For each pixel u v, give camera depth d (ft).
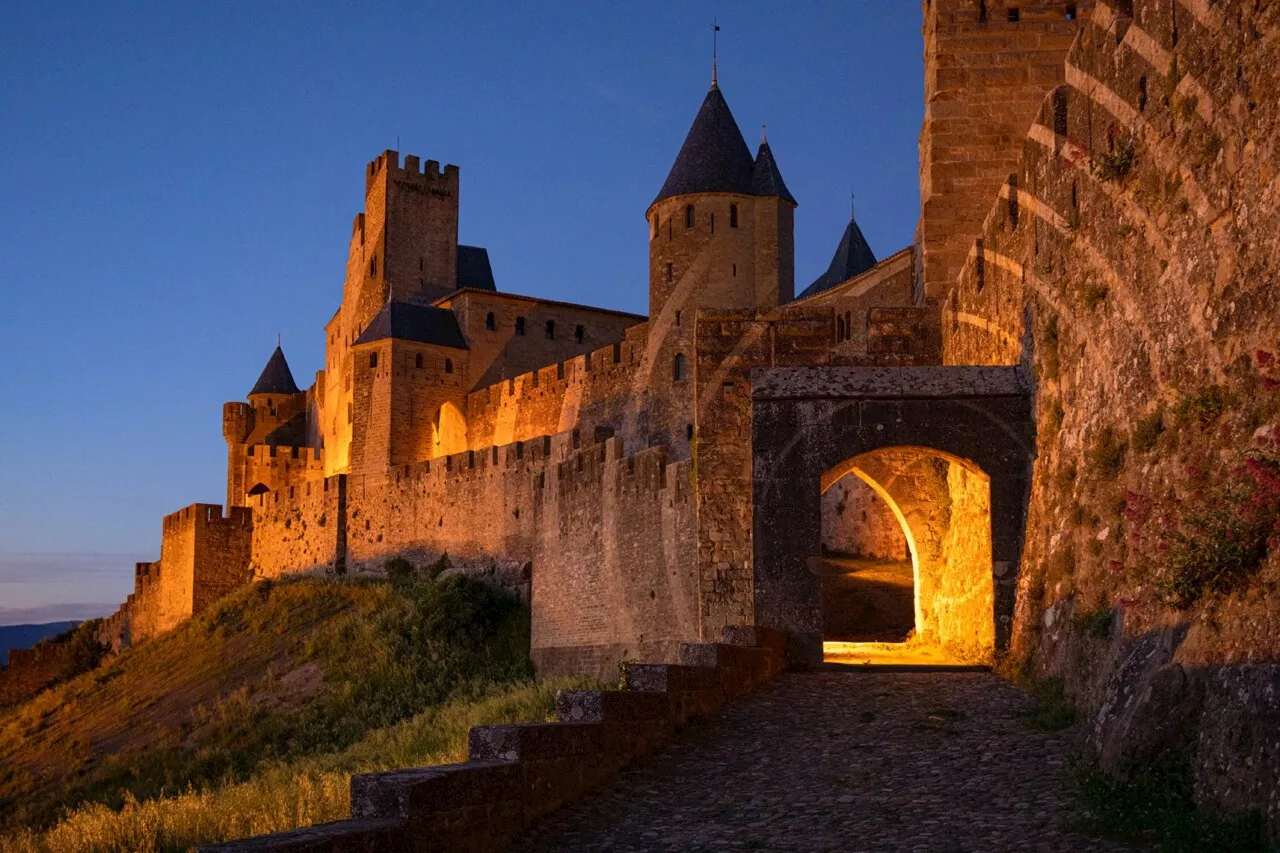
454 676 143.13
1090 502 51.34
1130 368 48.55
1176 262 44.83
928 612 84.23
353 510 214.90
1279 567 34.47
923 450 65.00
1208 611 37.09
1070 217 56.49
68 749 160.25
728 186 220.43
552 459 167.02
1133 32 49.08
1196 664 36.55
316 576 218.18
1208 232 42.50
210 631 201.67
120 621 265.13
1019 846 34.14
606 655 126.00
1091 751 40.68
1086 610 49.34
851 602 128.26
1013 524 62.69
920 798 39.47
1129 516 45.09
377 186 300.40
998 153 86.02
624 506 124.57
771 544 65.82
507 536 174.29
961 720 49.16
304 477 320.70
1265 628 33.94
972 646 69.00
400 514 202.90
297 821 55.11
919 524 84.58
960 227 86.02
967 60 86.53
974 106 86.38
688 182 221.25
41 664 268.41
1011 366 65.31
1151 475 45.01
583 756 42.55
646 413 201.26
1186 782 35.22
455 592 158.40
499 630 153.99
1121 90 50.37
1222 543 36.70
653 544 118.42
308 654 160.45
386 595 174.91
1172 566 38.99
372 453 247.29
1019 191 65.72
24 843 74.69
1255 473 36.17
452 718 100.42
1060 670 51.57
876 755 44.91
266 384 354.74
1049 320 59.72
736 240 219.20
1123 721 38.27
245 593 220.02
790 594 65.36
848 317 87.04
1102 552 48.85
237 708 147.64
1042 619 55.88
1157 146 46.70
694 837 37.24
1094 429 52.44
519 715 87.92
